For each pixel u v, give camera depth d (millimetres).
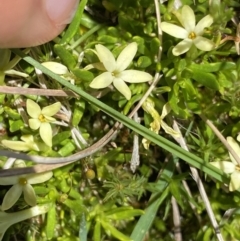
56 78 68
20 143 71
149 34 73
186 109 74
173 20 71
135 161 75
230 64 70
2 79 71
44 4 65
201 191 75
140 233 76
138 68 74
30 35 67
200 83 73
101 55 67
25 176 70
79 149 75
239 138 71
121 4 73
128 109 71
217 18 69
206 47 68
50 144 69
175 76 73
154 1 71
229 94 72
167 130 73
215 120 76
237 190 74
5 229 72
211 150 74
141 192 76
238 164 72
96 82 67
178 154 70
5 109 74
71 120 75
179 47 68
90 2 76
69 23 71
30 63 69
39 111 69
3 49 70
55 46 67
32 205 71
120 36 74
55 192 75
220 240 74
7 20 64
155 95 75
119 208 76
